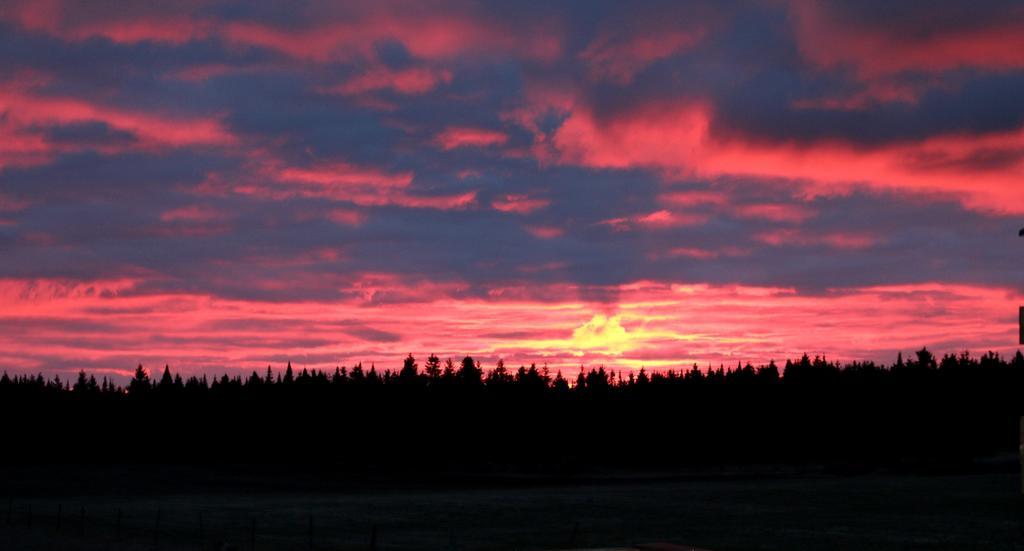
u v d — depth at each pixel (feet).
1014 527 192.03
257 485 404.57
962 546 161.38
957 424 599.98
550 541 171.63
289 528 203.00
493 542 170.60
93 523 217.36
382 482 419.74
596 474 478.59
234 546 157.07
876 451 582.35
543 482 415.03
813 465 524.93
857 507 241.55
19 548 161.48
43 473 471.21
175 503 290.76
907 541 168.96
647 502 266.36
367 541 174.29
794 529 191.62
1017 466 436.35
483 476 460.96
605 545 163.12
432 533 189.88
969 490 291.58
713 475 451.94
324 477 450.71
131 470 498.28
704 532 186.80
